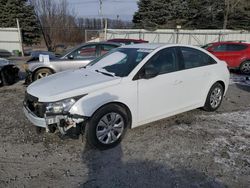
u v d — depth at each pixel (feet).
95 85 12.14
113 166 11.02
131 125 13.33
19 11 111.96
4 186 9.59
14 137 13.51
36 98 11.93
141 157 11.76
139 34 82.38
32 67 25.26
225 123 15.94
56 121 11.50
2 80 25.70
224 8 101.09
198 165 11.18
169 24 105.50
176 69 14.92
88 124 11.77
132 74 13.07
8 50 79.82
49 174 10.39
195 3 105.29
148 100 13.58
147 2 109.70
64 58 25.50
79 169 10.77
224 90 18.35
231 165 11.23
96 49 25.48
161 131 14.51
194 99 16.19
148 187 9.68
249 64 37.09
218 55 37.99
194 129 14.89
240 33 84.79
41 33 117.19
